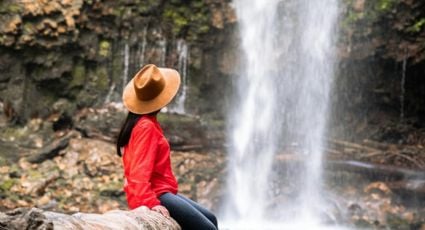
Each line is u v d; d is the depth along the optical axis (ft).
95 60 47.11
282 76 51.88
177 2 49.57
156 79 11.96
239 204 40.45
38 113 45.24
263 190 41.86
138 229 9.87
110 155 41.42
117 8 47.67
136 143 11.71
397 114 51.52
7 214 7.41
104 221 9.37
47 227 7.36
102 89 47.34
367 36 50.14
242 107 50.93
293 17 52.24
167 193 11.93
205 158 44.01
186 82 49.98
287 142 50.93
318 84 51.83
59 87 46.03
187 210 11.90
